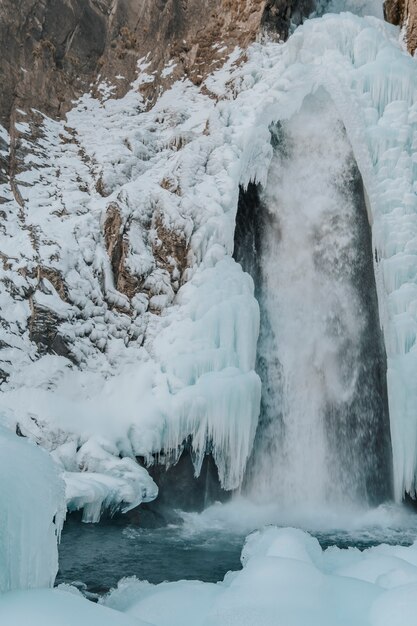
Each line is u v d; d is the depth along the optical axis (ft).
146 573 29.50
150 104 60.13
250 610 17.76
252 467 43.88
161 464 39.88
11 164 52.54
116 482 36.65
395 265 45.24
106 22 63.00
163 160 52.85
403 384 42.78
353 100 49.49
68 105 58.59
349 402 45.96
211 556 32.19
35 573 17.24
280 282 48.26
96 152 54.29
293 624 17.13
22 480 17.06
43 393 40.98
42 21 59.11
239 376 41.09
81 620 15.40
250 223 48.60
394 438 42.75
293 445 45.09
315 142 50.85
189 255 44.75
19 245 46.06
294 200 49.98
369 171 47.80
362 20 55.11
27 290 44.04
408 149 48.80
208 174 48.55
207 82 58.90
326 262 48.65
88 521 35.81
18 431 39.24
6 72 56.18
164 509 39.06
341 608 18.52
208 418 39.75
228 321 42.29
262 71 56.03
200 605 20.35
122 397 41.27
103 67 61.82
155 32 63.46
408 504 42.88
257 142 49.52
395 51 52.95
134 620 15.94
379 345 46.16
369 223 48.32
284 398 45.88
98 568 29.89
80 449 38.83
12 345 42.19
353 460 45.01
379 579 20.58
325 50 53.57
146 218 46.85
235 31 60.75
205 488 41.22
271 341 46.93
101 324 44.34
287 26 61.77
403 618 17.38
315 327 47.52
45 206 50.39
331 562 24.80
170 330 42.55
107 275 45.39
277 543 22.27
